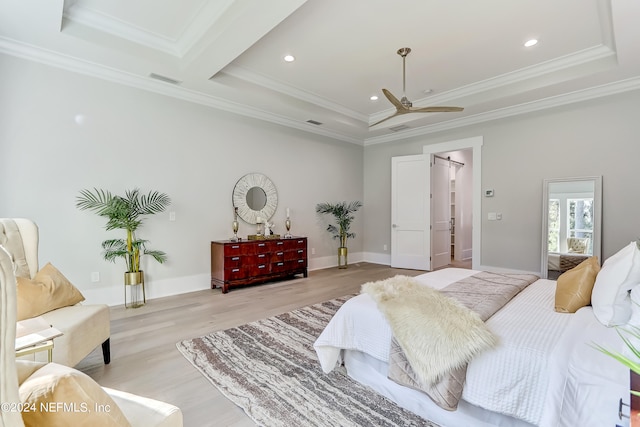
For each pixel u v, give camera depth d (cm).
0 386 59
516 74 415
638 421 84
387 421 167
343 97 504
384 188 670
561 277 205
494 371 142
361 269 606
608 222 405
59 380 70
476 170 525
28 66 317
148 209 391
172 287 420
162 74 373
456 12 287
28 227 228
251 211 504
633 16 255
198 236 445
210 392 194
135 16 300
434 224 611
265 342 265
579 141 426
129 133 382
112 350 250
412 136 615
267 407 178
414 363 157
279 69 405
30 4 249
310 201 598
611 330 143
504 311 184
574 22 302
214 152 461
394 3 274
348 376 211
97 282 361
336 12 287
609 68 354
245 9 256
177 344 261
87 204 353
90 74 353
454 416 158
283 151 552
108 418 75
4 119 306
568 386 125
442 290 223
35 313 197
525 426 138
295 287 462
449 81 441
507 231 493
